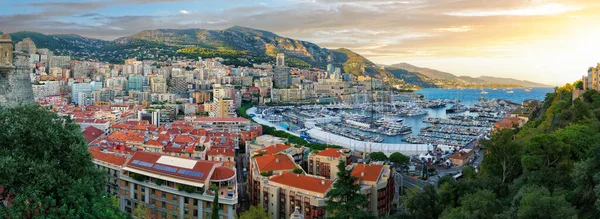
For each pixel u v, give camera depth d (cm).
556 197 8988
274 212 17112
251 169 19725
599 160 9750
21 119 7538
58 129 7956
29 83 9575
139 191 15850
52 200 6762
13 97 8938
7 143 7419
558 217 8388
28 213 6788
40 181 6806
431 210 12494
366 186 17300
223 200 14200
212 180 15200
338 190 9112
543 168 12012
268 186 17338
